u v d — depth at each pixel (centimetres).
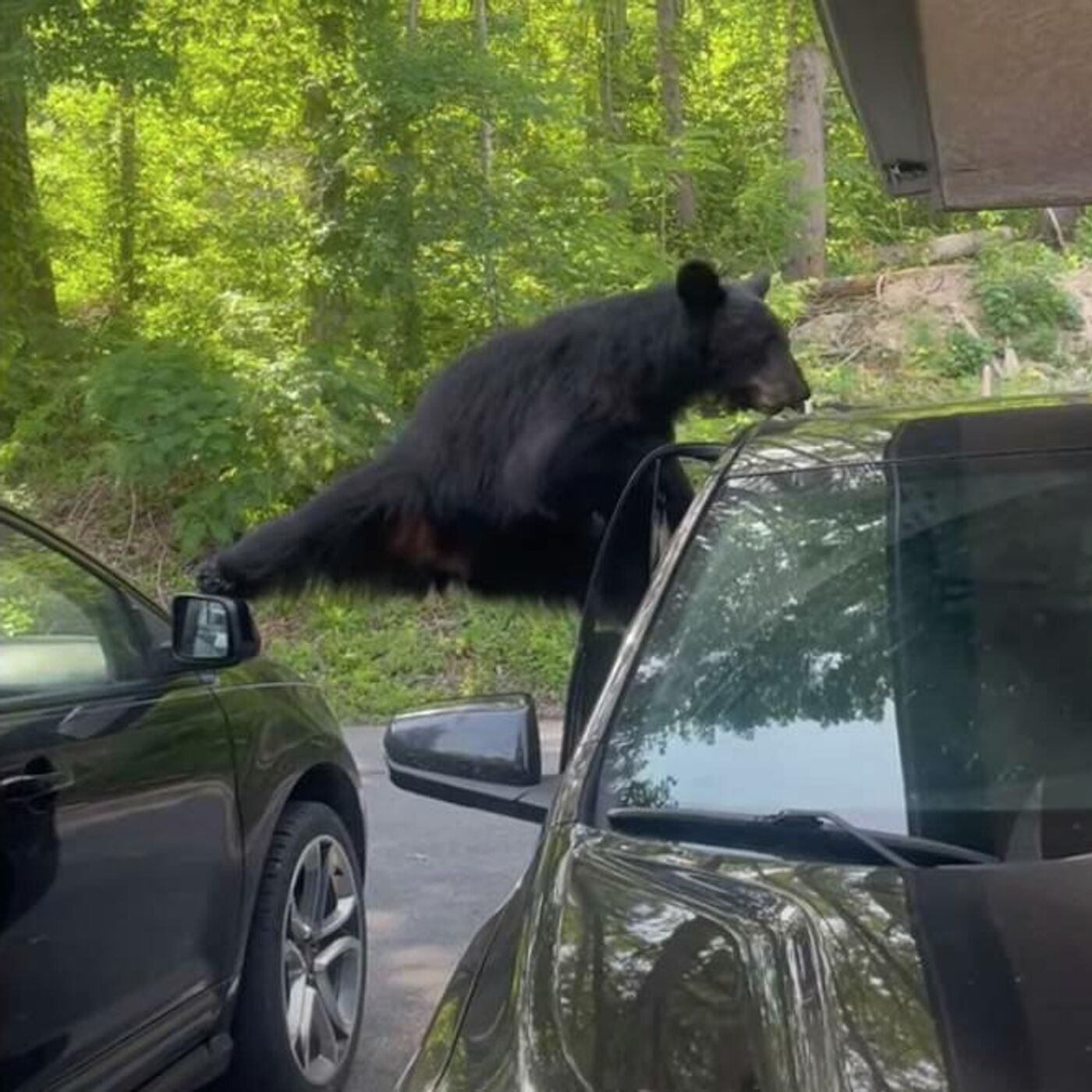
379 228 1421
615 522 444
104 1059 370
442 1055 240
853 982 219
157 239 1653
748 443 364
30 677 373
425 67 1398
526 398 617
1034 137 571
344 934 498
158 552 1382
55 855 351
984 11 448
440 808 847
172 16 1439
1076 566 308
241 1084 453
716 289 643
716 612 316
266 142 1501
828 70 2108
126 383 1371
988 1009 210
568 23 2053
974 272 1850
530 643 1227
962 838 271
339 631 1261
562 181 1548
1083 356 1733
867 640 305
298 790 497
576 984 233
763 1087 203
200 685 438
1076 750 282
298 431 1326
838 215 2197
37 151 1673
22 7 1344
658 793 288
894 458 339
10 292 1570
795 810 279
